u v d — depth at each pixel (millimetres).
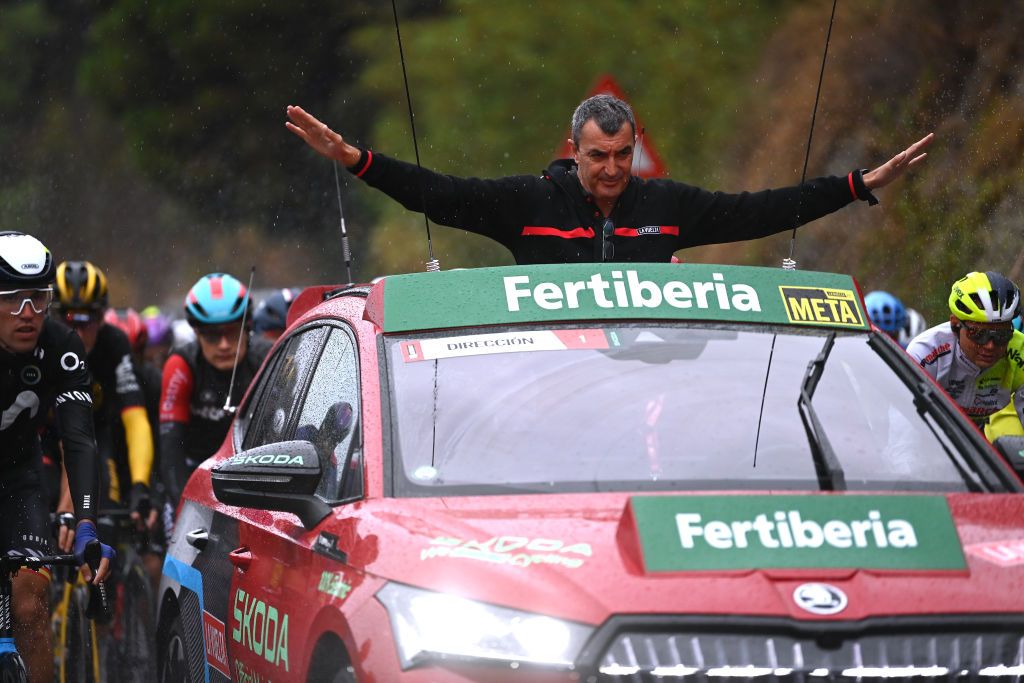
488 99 91688
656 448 16484
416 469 16312
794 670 13312
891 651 13516
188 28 117438
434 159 91625
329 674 15688
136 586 30609
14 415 22234
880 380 17906
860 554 14148
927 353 25656
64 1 125688
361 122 106500
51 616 28766
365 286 20109
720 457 16422
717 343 17938
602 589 13711
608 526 14641
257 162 116500
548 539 14500
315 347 20156
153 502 31875
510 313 18078
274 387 21672
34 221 123750
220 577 20031
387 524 15352
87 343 31344
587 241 21828
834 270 63344
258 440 21391
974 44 64062
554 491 15969
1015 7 63500
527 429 16672
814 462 16484
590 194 21781
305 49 110312
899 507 14719
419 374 17328
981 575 14133
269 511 18953
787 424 16906
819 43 73250
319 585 15961
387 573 14672
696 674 13273
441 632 13758
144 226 120875
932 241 59938
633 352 17703
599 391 17109
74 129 124688
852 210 63656
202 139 117938
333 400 18391
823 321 18578
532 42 91688
